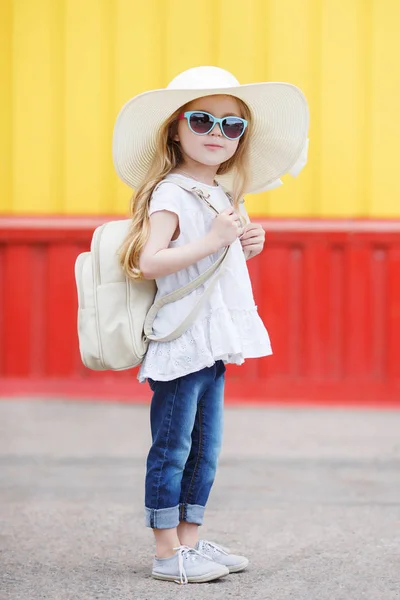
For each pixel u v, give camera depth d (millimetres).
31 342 11867
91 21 11711
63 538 6469
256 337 5535
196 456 5680
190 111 5527
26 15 11758
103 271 5520
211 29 11617
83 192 11867
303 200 11711
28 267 11812
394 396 11555
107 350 5473
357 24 11562
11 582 5492
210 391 5660
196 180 5680
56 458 9031
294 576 5613
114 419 10867
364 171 11680
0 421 10719
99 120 11805
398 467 8781
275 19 11562
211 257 5531
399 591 5316
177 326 5371
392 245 11508
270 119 5949
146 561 5953
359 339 11586
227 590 5332
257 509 7273
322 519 6980
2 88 11859
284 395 11664
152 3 11648
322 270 11586
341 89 11617
